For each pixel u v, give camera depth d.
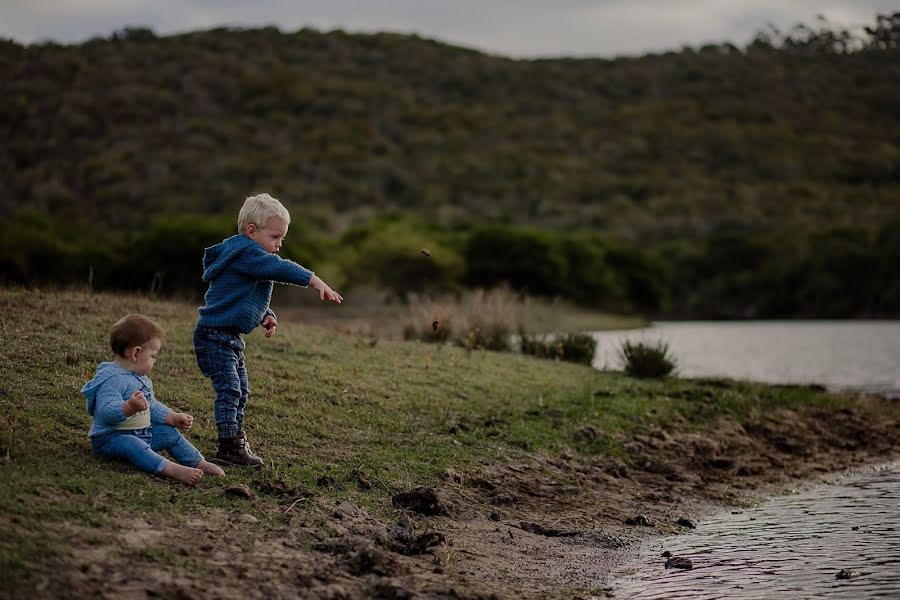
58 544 4.64
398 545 5.73
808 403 12.38
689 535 6.96
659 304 63.78
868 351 27.83
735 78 173.88
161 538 5.02
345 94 148.75
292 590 4.78
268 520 5.61
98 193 92.81
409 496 6.52
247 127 128.12
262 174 107.50
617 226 97.31
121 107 122.50
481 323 15.11
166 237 39.53
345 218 75.31
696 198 109.12
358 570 5.22
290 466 6.68
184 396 7.62
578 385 11.30
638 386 11.79
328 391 8.78
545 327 17.53
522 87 168.12
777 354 26.36
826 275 69.50
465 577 5.48
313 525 5.67
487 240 50.09
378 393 9.12
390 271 44.28
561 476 8.04
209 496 5.72
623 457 8.90
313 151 119.69
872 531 7.03
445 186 114.50
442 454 7.79
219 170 104.38
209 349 6.21
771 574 5.89
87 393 5.86
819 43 182.88
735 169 131.75
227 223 42.03
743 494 8.42
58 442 5.99
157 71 141.62
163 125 120.19
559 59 187.62
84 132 113.31
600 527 6.95
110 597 4.32
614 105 164.12
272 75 148.12
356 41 178.50
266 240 6.23
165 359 8.68
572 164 129.12
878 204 106.44
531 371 11.81
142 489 5.55
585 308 52.59
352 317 30.56
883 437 11.27
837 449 10.65
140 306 11.44
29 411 6.44
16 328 8.78
